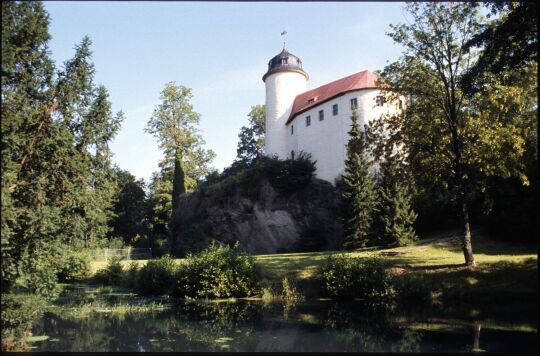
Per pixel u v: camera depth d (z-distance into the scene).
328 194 38.62
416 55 19.69
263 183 40.97
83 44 12.07
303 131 44.00
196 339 11.17
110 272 26.03
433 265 19.19
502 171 18.94
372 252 24.45
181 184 50.19
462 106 19.94
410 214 27.23
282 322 13.50
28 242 10.46
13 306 10.42
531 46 16.58
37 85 11.52
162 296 20.66
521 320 12.94
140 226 63.28
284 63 50.19
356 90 38.88
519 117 19.67
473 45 18.41
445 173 20.56
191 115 54.91
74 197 11.83
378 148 21.14
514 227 24.50
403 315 14.20
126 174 64.56
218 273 19.42
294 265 22.05
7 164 9.98
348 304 16.83
